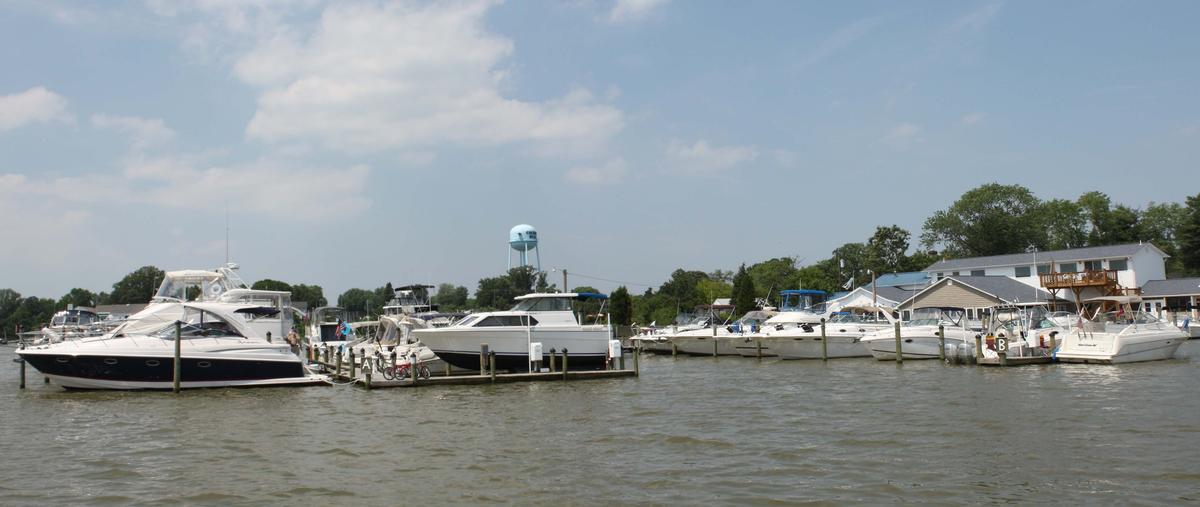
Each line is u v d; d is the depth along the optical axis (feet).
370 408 78.23
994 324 119.55
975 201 285.84
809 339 130.21
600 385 95.96
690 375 108.68
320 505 43.37
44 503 44.39
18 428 67.87
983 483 44.29
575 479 47.73
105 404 81.35
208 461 54.54
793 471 48.21
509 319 105.81
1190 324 169.68
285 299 140.97
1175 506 39.40
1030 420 62.44
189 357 90.12
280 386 94.58
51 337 127.03
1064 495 41.68
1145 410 65.62
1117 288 156.76
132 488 47.55
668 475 48.08
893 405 72.49
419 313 162.50
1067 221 289.94
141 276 396.57
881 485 44.37
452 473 49.98
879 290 209.36
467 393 89.40
